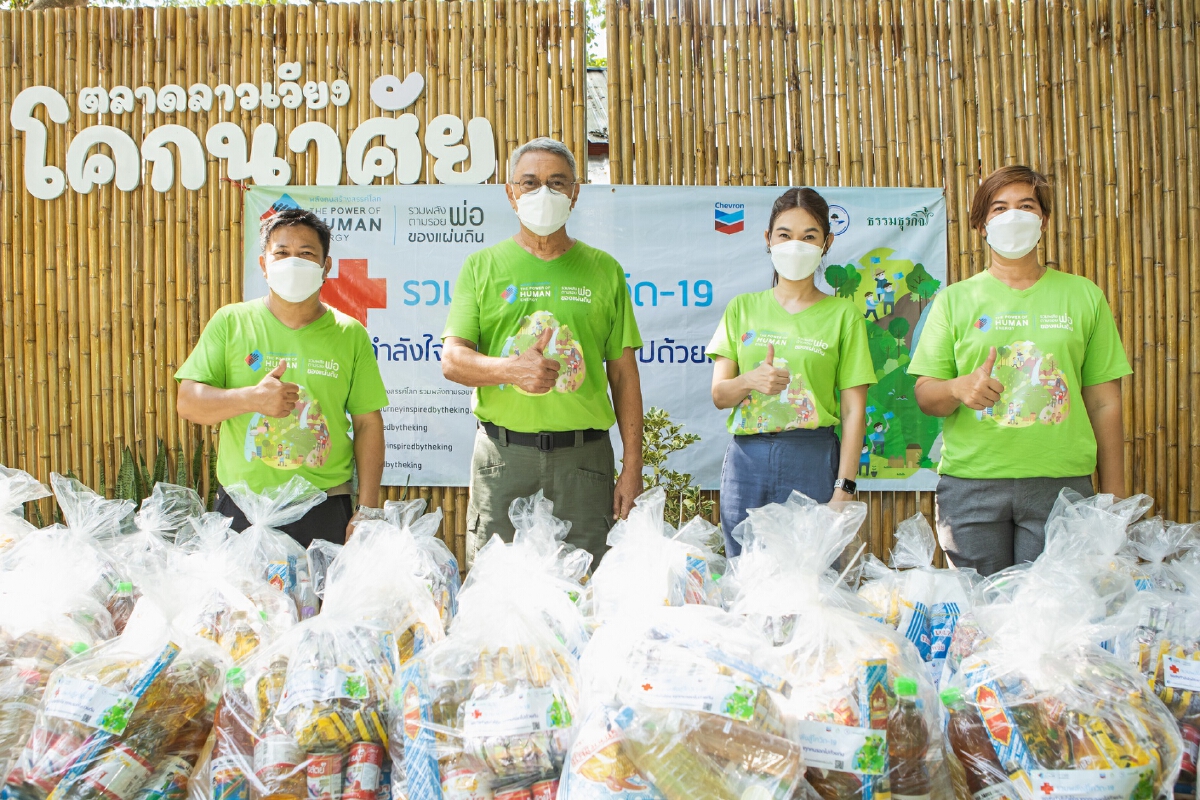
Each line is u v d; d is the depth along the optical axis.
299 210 2.50
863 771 1.10
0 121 4.23
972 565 2.47
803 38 4.12
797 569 1.29
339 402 2.52
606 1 4.15
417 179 4.14
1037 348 2.46
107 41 4.21
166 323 4.20
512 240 2.73
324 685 1.21
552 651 1.23
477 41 4.15
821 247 2.74
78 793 1.11
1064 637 1.22
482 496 2.61
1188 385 4.08
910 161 4.11
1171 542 1.83
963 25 4.13
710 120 4.13
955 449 2.52
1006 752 1.16
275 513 1.95
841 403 2.74
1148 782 1.12
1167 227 4.09
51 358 4.22
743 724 1.06
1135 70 4.11
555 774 1.12
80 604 1.50
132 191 4.20
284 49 4.18
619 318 2.79
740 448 2.72
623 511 2.76
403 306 4.13
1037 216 2.45
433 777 1.12
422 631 1.50
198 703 1.24
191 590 1.33
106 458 4.20
